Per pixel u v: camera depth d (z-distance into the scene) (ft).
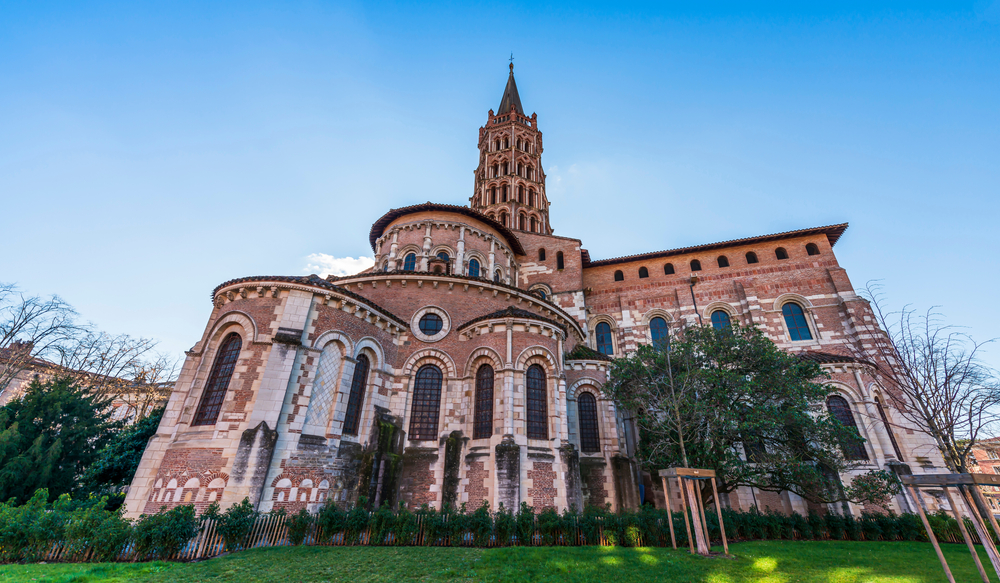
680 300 124.06
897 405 81.82
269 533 49.16
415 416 74.43
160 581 33.24
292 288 64.64
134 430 85.87
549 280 126.72
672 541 49.80
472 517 51.57
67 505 45.65
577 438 81.87
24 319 112.47
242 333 63.00
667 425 67.72
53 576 32.94
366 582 34.35
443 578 35.91
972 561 46.37
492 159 177.78
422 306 83.76
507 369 70.13
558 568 38.81
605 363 88.38
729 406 66.54
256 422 55.21
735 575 37.81
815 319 110.93
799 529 66.18
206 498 51.85
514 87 218.59
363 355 72.79
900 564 43.96
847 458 67.05
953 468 63.98
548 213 179.93
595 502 76.07
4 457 61.62
